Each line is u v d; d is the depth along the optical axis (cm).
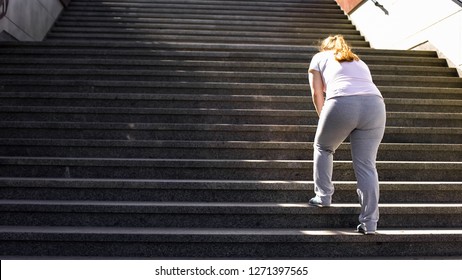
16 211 441
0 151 541
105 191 471
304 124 607
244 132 575
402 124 615
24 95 624
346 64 435
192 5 1161
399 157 549
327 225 449
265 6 1202
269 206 445
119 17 1091
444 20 811
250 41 951
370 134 421
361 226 424
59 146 542
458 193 490
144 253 412
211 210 443
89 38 980
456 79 727
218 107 632
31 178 480
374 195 418
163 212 442
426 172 519
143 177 507
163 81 688
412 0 913
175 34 990
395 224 455
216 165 507
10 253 409
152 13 1112
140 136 573
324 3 1262
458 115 620
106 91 660
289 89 666
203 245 414
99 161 504
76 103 627
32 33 935
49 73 690
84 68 721
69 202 453
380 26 1030
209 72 694
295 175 511
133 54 760
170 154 543
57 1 1073
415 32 901
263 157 543
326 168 445
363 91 420
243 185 474
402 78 720
